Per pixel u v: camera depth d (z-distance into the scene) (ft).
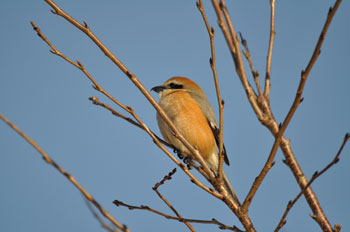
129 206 24.44
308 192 22.89
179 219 23.88
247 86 21.62
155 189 24.57
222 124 23.63
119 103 23.11
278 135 21.01
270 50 22.77
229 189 30.53
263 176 22.44
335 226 21.70
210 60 22.15
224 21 20.97
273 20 22.68
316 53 18.88
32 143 15.90
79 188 15.84
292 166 23.50
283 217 20.77
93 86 22.80
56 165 15.98
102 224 14.96
